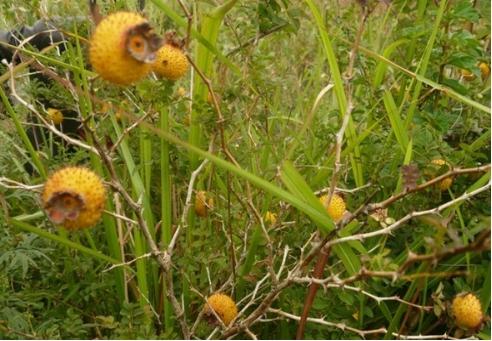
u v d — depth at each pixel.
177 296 0.47
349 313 0.44
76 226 0.31
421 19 0.54
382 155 0.47
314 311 0.44
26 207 0.51
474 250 0.29
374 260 0.33
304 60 0.76
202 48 0.44
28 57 0.52
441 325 0.46
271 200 0.48
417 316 0.43
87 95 0.41
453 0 0.55
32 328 0.40
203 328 0.43
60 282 0.46
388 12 0.59
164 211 0.44
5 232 0.44
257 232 0.43
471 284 0.44
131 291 0.47
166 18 0.55
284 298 0.44
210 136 0.46
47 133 0.62
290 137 0.61
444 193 0.49
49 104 0.62
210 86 0.41
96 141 0.35
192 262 0.43
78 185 0.30
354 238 0.36
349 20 0.58
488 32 0.56
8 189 0.49
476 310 0.36
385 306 0.44
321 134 0.52
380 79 0.51
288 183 0.38
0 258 0.41
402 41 0.51
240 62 0.60
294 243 0.46
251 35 0.53
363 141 0.51
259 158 0.52
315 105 0.45
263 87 0.48
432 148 0.46
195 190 0.47
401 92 0.54
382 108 0.52
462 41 0.50
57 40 0.60
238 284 0.45
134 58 0.30
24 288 0.45
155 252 0.39
